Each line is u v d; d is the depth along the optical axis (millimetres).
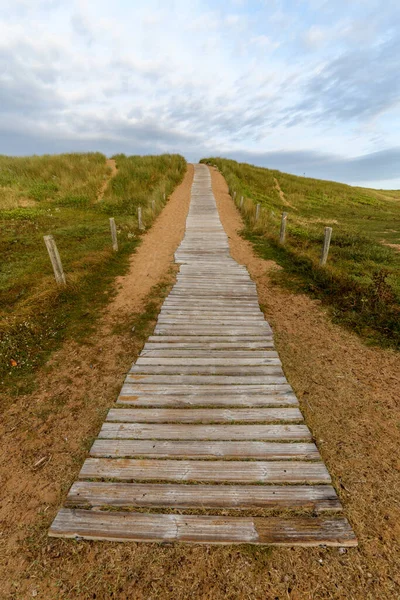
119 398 3242
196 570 1840
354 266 7812
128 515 2131
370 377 3572
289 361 3912
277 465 2488
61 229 10180
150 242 9562
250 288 6277
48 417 3066
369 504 2189
